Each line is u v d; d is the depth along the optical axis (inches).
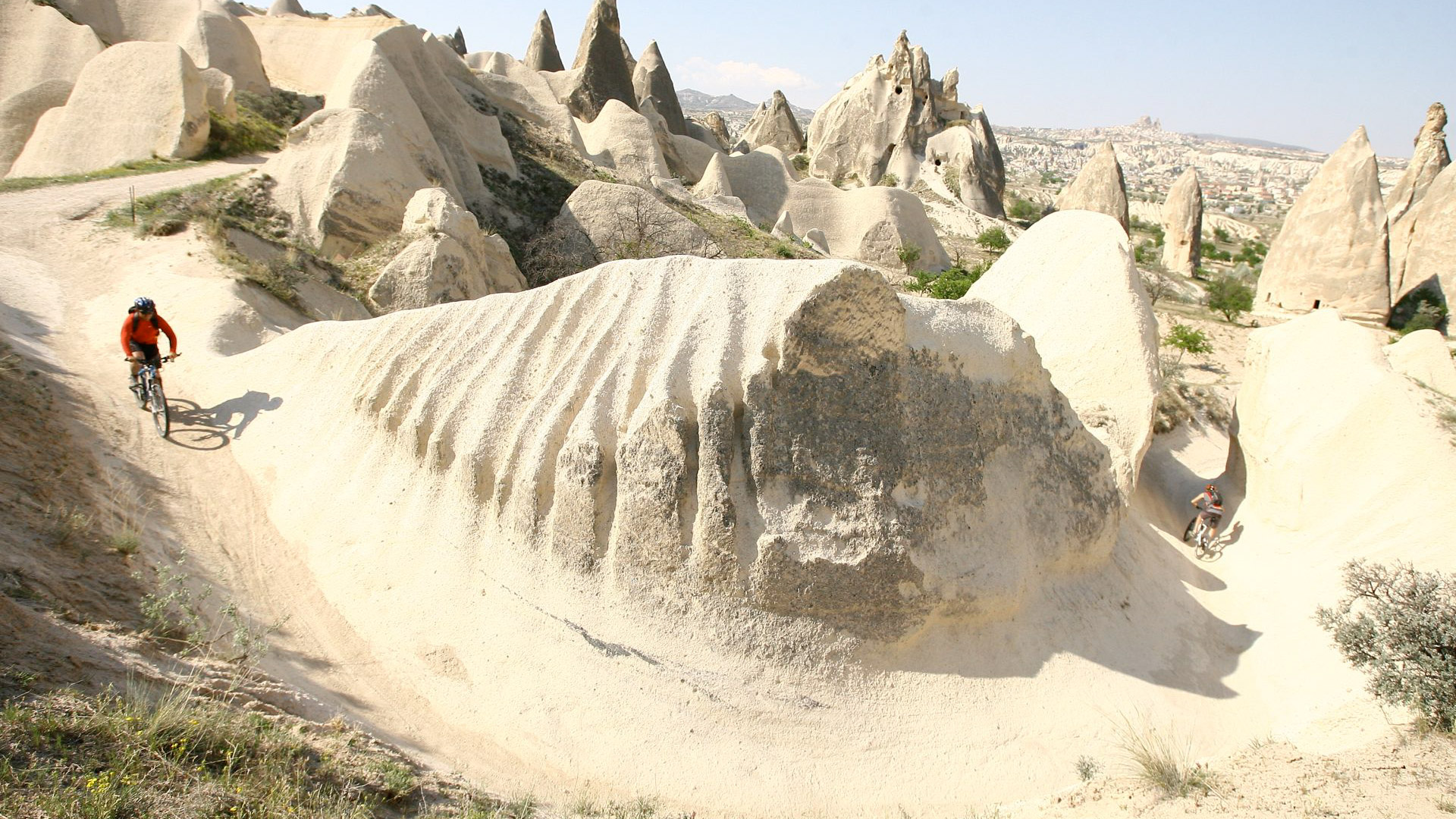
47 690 198.4
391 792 222.8
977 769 304.8
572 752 291.4
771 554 309.6
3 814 155.3
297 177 903.7
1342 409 453.7
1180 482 560.4
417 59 1338.6
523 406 356.2
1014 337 381.1
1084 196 2249.0
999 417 371.6
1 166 995.3
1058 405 396.5
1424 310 1413.6
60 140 958.4
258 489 390.9
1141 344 497.4
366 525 359.6
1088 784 293.7
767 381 321.7
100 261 637.3
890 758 302.7
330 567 350.6
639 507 317.1
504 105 1651.1
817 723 305.3
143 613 274.4
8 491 302.7
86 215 717.9
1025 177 5836.6
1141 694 344.2
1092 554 384.8
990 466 364.8
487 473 346.6
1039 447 382.9
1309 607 396.2
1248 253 2792.8
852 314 331.3
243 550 354.0
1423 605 290.4
